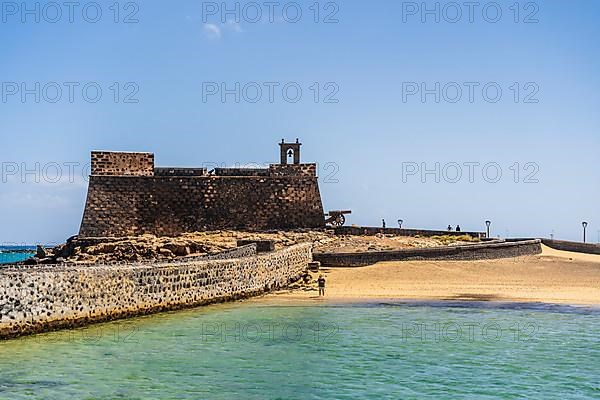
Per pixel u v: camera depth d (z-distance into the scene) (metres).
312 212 77.94
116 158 73.56
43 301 34.16
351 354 31.81
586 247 82.56
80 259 61.00
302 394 25.22
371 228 81.19
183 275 44.66
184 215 74.62
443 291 53.94
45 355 30.25
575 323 40.84
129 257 60.59
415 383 26.78
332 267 63.28
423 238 78.69
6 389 25.22
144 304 41.25
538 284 57.06
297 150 79.50
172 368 28.77
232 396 24.88
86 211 72.44
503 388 26.16
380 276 59.38
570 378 27.69
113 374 27.59
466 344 34.31
